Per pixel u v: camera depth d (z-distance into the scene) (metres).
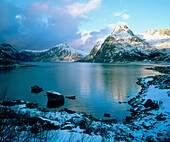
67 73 81.50
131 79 54.00
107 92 32.00
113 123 13.90
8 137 4.57
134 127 11.99
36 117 10.35
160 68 101.62
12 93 30.34
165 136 8.96
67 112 17.25
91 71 96.88
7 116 7.26
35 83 44.81
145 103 19.81
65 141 6.42
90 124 11.76
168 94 20.33
